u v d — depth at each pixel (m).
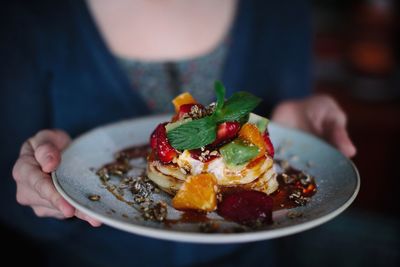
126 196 0.32
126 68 0.52
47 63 0.52
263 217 0.29
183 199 0.30
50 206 0.31
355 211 0.67
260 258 0.52
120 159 0.39
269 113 0.58
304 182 0.36
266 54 0.57
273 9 0.57
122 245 0.49
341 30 0.93
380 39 0.83
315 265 0.56
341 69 0.85
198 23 0.53
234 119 0.32
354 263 0.56
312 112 0.46
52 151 0.31
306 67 0.61
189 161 0.33
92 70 0.51
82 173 0.35
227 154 0.31
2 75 0.50
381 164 0.77
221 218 0.30
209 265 0.49
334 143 0.41
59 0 0.51
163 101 0.52
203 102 0.51
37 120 0.52
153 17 0.52
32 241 0.50
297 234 0.60
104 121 0.52
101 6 0.52
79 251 0.50
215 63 0.53
